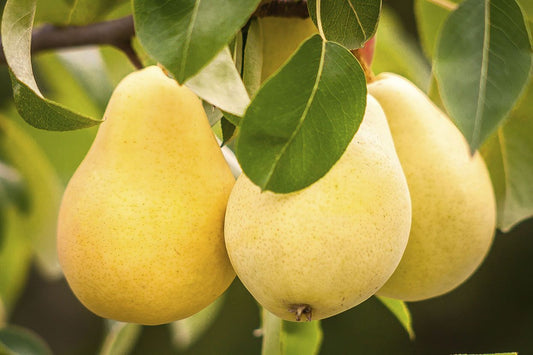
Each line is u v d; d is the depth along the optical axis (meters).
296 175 0.40
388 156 0.44
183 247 0.45
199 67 0.39
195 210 0.45
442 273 0.49
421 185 0.48
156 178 0.45
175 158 0.45
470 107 0.42
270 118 0.39
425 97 0.50
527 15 0.54
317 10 0.41
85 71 0.69
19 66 0.43
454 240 0.48
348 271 0.42
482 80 0.43
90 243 0.45
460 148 0.49
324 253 0.41
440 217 0.48
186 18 0.39
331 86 0.40
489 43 0.43
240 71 0.47
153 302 0.45
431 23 0.59
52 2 0.57
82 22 0.58
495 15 0.43
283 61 0.51
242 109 0.43
